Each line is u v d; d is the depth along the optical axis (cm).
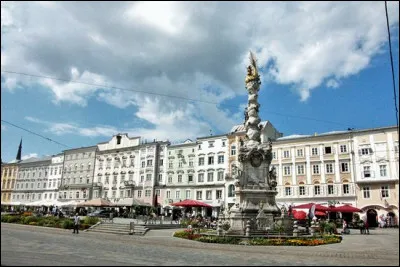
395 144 5572
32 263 1362
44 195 10369
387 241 2858
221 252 2027
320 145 6234
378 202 5544
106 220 4062
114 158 8906
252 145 3278
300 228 3072
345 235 3616
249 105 3456
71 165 9869
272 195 3184
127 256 1728
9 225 4159
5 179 11719
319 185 6119
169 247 2286
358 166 5831
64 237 2859
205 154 7406
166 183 7838
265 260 1698
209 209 7019
